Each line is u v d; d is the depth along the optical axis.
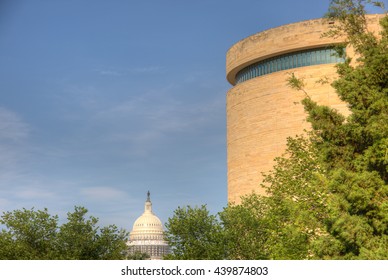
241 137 83.69
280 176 44.62
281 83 78.69
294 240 39.62
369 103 30.38
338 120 32.03
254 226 51.72
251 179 80.88
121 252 57.72
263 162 79.44
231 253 51.38
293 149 44.19
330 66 75.38
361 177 29.02
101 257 54.28
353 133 30.86
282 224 43.28
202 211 53.06
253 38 83.38
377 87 30.91
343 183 29.31
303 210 37.59
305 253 39.53
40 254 52.34
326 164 31.94
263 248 50.47
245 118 83.19
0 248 51.38
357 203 28.88
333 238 31.84
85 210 55.16
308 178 41.38
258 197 58.50
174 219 52.91
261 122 80.50
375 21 71.19
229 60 89.75
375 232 29.34
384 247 28.23
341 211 29.45
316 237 38.53
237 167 84.06
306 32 77.31
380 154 29.58
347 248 30.70
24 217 53.88
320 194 36.78
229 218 52.62
